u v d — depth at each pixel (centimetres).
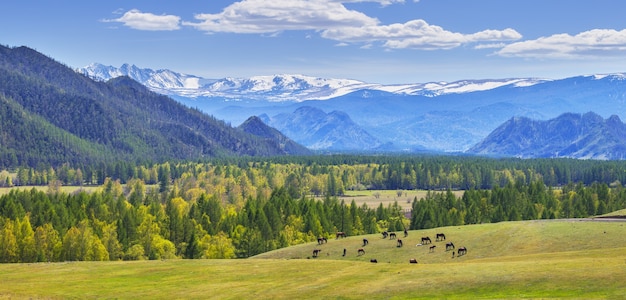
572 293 6812
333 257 13350
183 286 8962
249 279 9219
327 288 8175
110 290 8838
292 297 7881
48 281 9562
